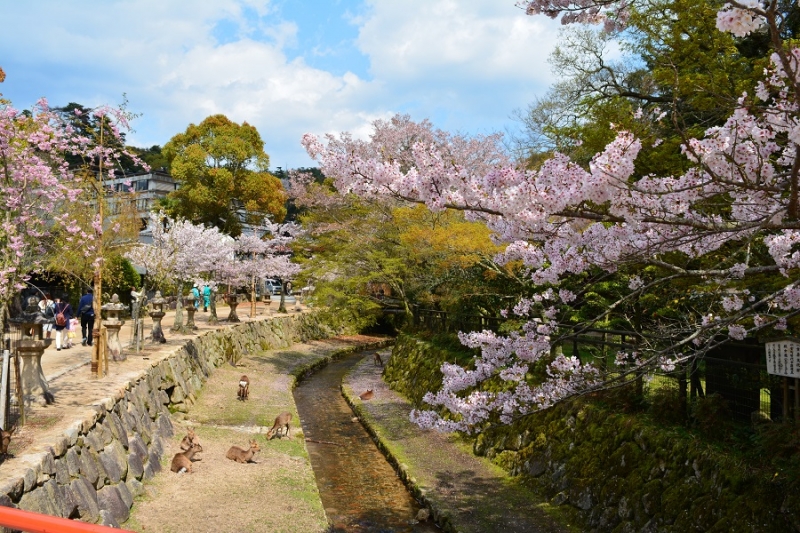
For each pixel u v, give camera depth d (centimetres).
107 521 670
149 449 977
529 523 815
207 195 3247
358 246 2145
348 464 1179
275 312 3166
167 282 1788
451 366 755
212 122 3434
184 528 727
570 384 698
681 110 924
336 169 471
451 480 1004
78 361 1263
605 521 761
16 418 721
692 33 879
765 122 441
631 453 778
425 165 452
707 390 792
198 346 1758
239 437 1195
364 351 2956
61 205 1066
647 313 980
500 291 1348
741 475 615
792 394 673
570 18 641
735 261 681
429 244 1526
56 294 1981
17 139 874
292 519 785
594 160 427
